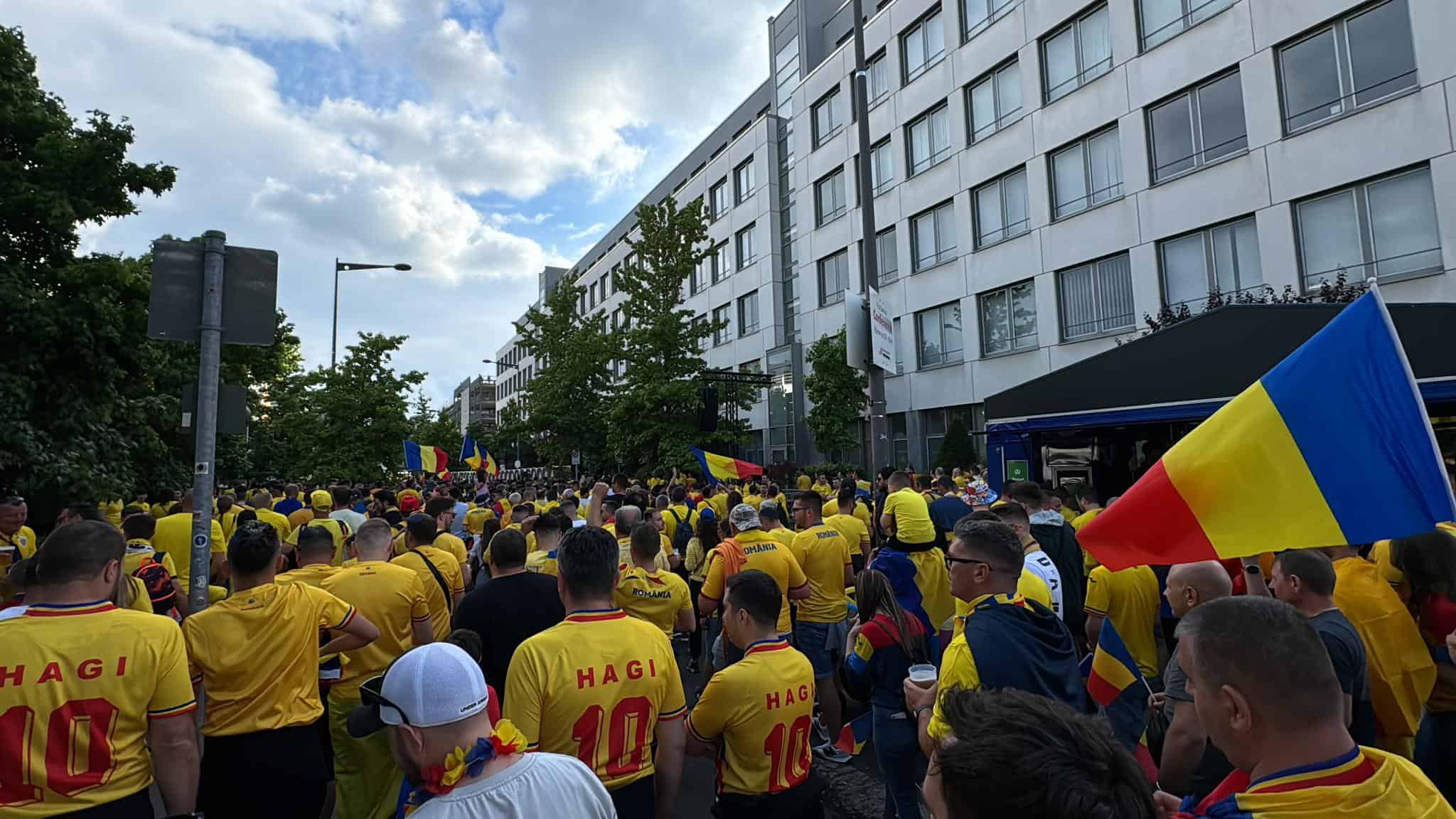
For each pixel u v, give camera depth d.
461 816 1.67
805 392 30.14
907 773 3.66
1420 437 2.25
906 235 25.56
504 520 10.71
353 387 20.55
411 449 20.14
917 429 25.14
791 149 32.06
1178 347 8.12
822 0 32.38
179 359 12.69
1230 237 16.81
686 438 23.02
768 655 3.03
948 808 1.22
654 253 24.80
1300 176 15.40
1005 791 1.12
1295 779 1.39
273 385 23.28
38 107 9.54
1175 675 2.73
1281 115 15.78
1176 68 17.69
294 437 22.17
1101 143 19.56
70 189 9.44
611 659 2.72
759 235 33.94
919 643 3.74
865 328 9.31
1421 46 13.72
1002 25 22.06
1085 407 8.91
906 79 25.75
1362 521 2.29
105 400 9.54
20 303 8.52
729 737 2.96
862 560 7.56
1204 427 2.63
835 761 5.45
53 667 2.41
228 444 16.41
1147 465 10.41
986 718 1.25
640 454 24.12
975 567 2.69
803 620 5.82
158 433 11.23
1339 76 14.92
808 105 30.47
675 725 2.90
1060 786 1.09
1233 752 1.52
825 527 6.11
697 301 40.03
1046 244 20.77
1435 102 13.55
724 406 24.81
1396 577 3.34
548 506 9.41
